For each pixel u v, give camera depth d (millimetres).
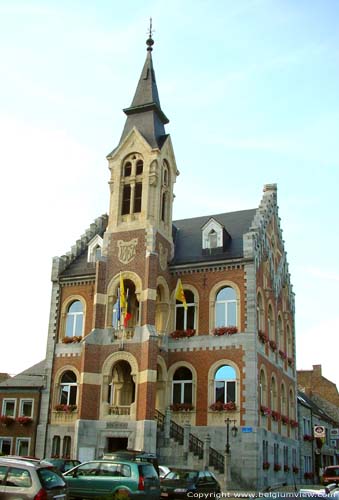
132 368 37719
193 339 39969
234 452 36188
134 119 45719
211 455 35656
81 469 22891
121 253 41094
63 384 42844
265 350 41000
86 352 38625
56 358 43375
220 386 38375
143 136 43625
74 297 44656
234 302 39875
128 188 43281
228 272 40562
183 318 41375
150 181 42156
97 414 37750
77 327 44062
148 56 48344
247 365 37688
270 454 39062
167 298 41469
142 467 22547
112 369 38750
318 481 52656
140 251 40469
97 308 40125
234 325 39406
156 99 46250
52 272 45844
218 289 40594
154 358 37000
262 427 37906
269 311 43875
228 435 36469
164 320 41000
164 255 42094
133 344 38156
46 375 43156
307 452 52375
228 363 38344
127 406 37062
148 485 22250
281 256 49344
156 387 39531
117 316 40531
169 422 36812
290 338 50125
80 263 46469
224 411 37281
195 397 38594
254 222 42781
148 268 39375
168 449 35969
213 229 42688
